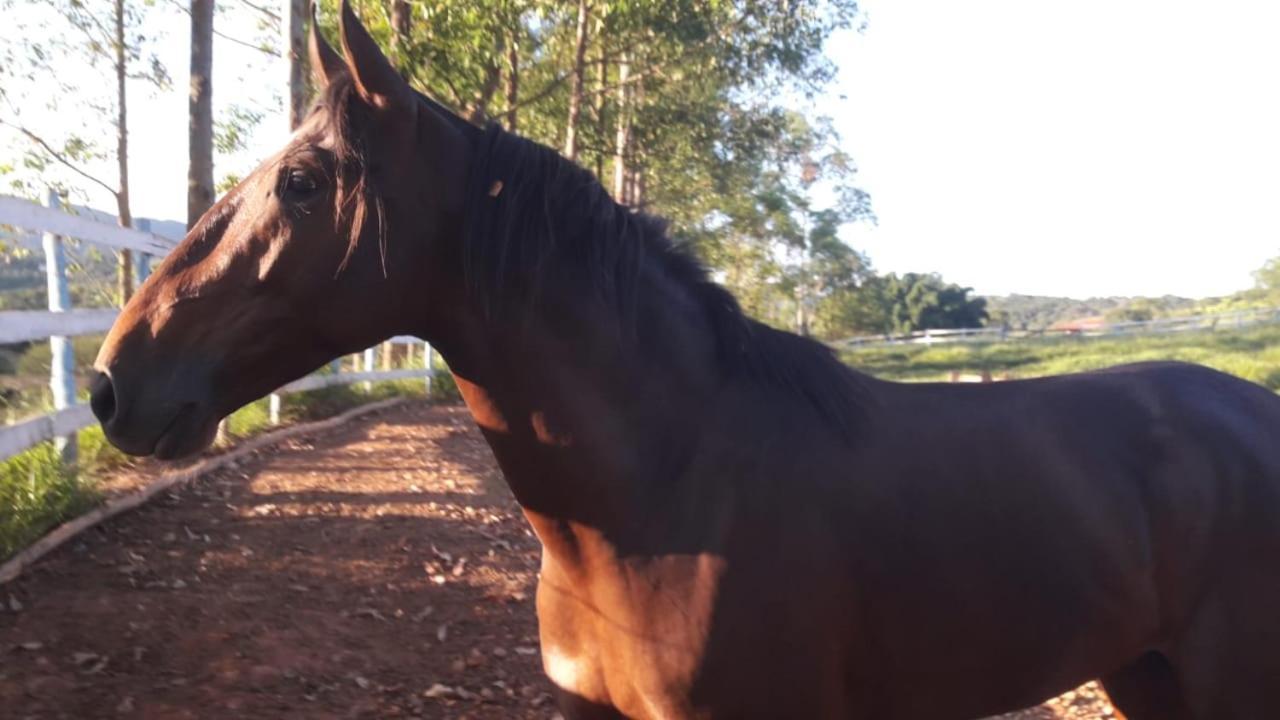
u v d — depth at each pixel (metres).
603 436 1.96
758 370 2.11
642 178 23.27
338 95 1.93
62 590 4.18
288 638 3.99
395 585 4.77
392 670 3.83
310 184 1.88
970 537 2.00
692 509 1.94
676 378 2.04
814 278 54.62
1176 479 2.14
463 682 3.78
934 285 76.69
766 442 2.01
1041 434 2.15
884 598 1.97
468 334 1.98
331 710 3.44
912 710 2.06
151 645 3.76
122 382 1.85
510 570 5.14
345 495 6.41
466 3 11.74
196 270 1.91
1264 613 2.08
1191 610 2.14
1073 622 2.04
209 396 1.90
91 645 3.69
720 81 19.27
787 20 17.08
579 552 2.01
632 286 2.02
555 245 1.97
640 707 1.96
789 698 1.91
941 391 2.27
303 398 9.94
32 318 4.77
